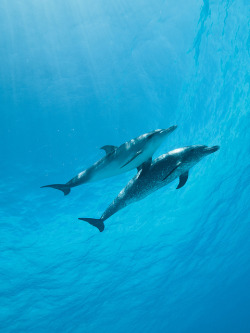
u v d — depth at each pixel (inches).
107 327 858.8
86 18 546.9
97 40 565.3
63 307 717.3
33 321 707.4
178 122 607.5
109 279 721.6
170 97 596.7
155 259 751.1
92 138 597.3
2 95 554.9
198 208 705.6
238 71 586.2
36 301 674.8
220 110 614.9
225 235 838.5
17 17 525.7
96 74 581.3
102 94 589.6
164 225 691.4
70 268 655.8
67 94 580.1
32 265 627.5
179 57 577.0
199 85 595.8
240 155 669.9
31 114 574.6
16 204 579.2
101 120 595.8
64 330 770.8
